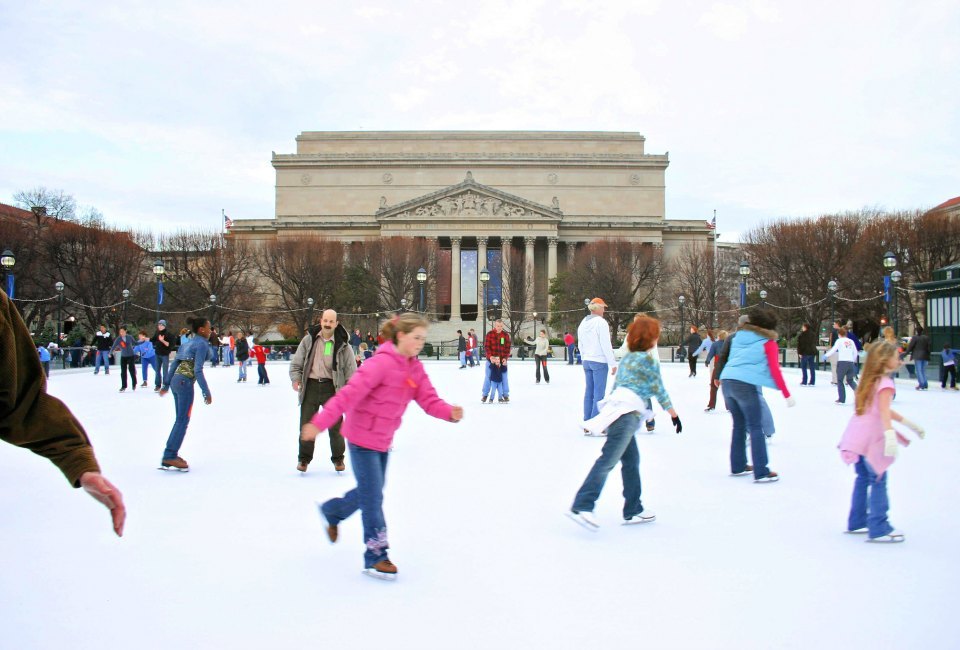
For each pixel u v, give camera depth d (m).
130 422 18.53
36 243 69.19
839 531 8.40
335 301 87.75
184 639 5.45
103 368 46.50
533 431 16.59
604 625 5.72
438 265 101.19
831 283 44.72
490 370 23.38
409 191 112.31
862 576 6.85
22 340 3.60
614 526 8.59
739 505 9.63
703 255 93.56
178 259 86.75
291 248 88.94
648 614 5.94
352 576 6.88
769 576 6.86
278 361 65.44
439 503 9.70
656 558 7.40
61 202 84.00
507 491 10.40
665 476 11.52
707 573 6.95
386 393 6.96
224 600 6.25
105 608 6.06
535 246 110.56
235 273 86.75
